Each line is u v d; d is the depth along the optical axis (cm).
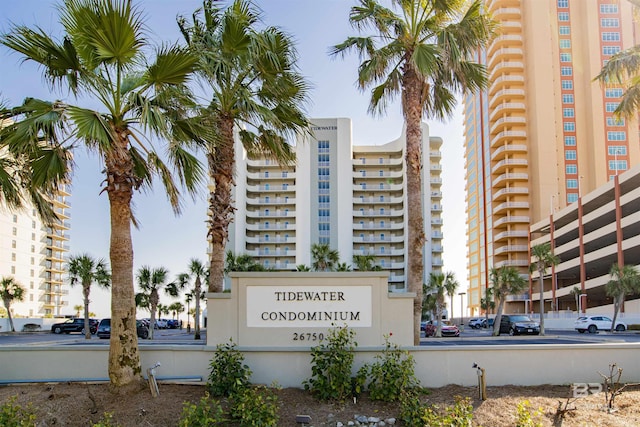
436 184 9138
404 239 9012
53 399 889
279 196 9238
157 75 932
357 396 905
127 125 944
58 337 4391
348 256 8856
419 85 1424
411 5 1407
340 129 9231
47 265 9475
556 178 8562
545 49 8900
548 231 8038
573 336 3656
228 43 1159
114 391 899
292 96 1203
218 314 992
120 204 927
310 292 991
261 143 1377
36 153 907
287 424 815
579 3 9106
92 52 922
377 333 983
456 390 945
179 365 984
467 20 1372
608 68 1766
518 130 8919
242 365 951
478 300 10112
